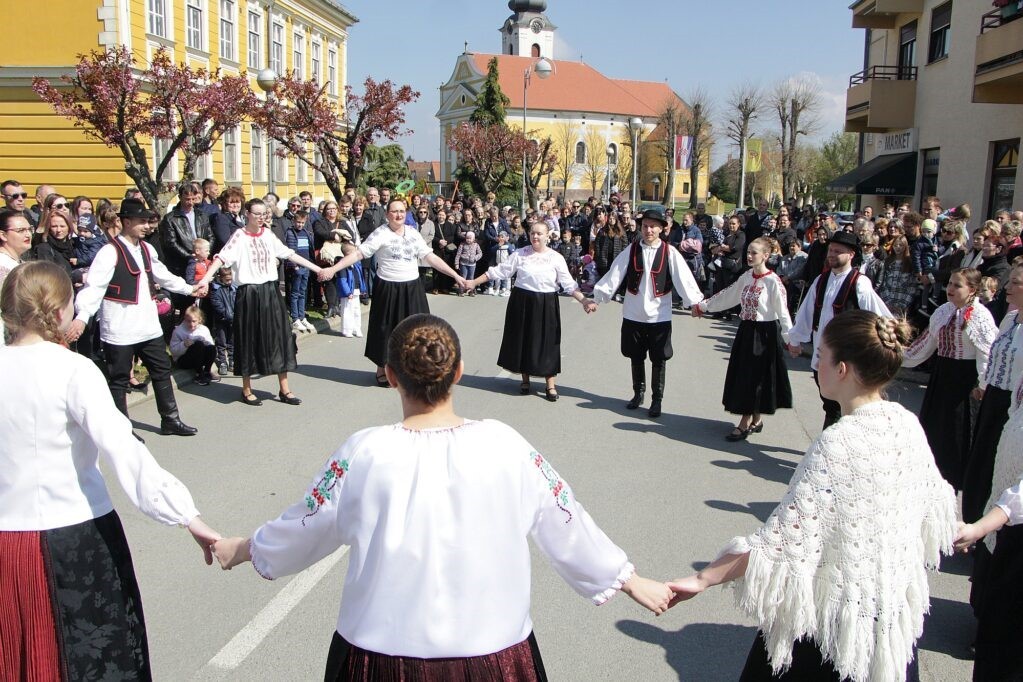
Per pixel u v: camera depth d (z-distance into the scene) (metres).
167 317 9.66
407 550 2.04
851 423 2.47
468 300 17.48
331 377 9.52
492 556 2.09
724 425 7.98
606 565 2.36
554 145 79.75
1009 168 15.61
